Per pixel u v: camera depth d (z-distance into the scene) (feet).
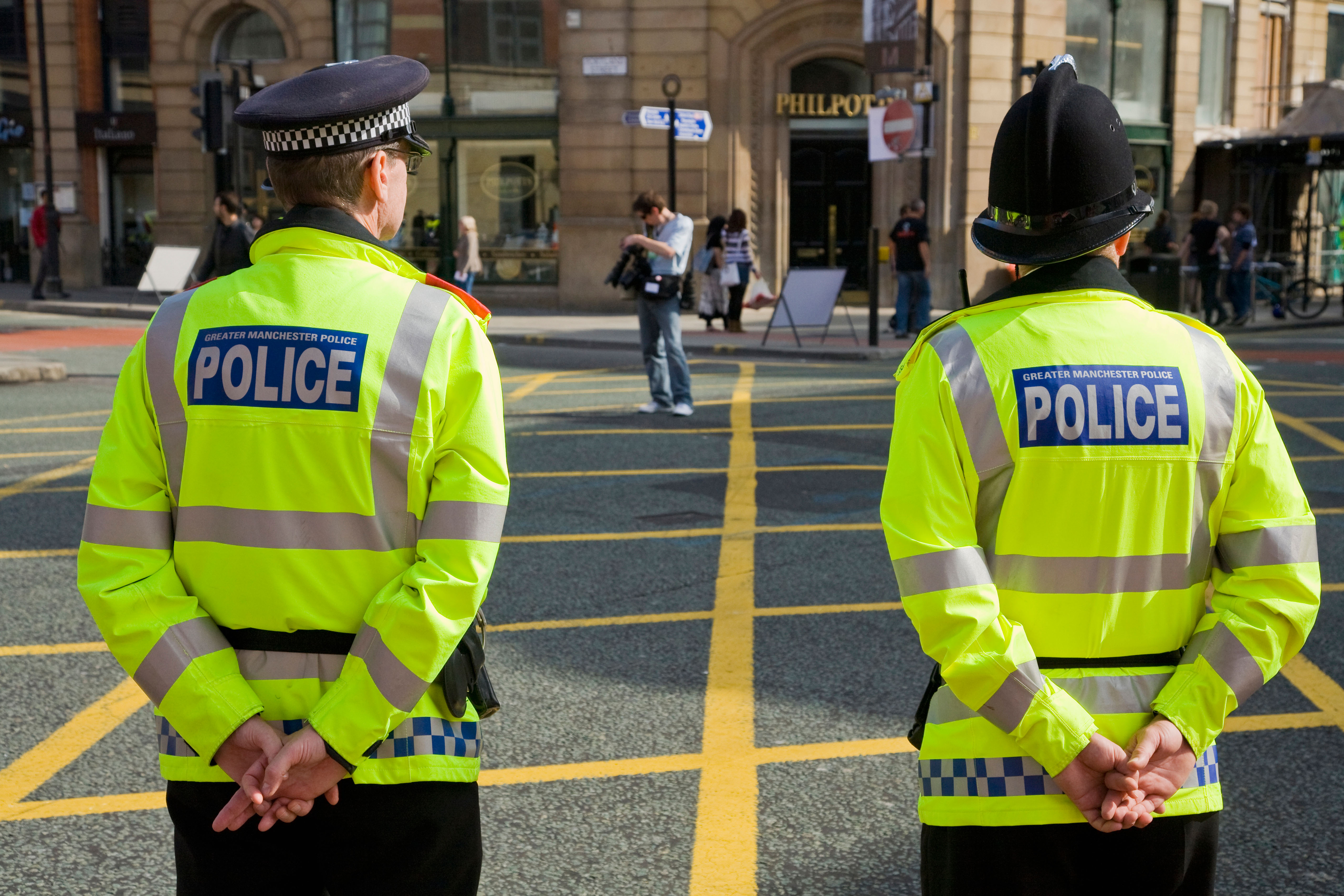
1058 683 6.00
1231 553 6.23
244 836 6.11
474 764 6.37
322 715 5.82
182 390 6.21
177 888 7.00
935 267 71.46
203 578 6.15
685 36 70.64
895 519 5.99
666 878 10.53
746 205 72.13
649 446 30.09
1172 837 5.94
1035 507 5.97
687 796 12.03
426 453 6.14
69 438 31.27
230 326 6.23
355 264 6.34
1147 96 79.51
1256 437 6.24
